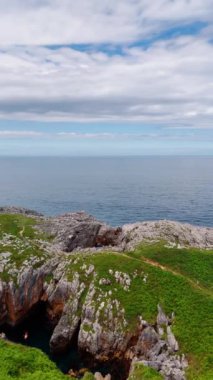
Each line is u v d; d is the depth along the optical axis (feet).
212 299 216.95
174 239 310.65
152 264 264.72
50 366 171.42
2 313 242.99
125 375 201.98
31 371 164.86
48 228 320.50
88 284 236.02
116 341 205.16
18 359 168.45
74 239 320.91
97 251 288.71
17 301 243.81
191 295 220.02
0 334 230.89
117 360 204.64
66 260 262.06
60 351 219.82
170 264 266.98
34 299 249.75
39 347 225.15
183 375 172.65
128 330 205.67
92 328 211.61
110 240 334.65
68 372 203.41
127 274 236.02
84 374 188.24
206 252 288.51
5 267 253.44
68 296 239.30
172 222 337.52
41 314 255.70
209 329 191.93
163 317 206.59
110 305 217.97
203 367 171.83
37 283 252.42
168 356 187.73
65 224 329.93
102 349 206.80
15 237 290.35
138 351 199.31
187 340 189.67
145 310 211.00
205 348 181.27
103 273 238.07
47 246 286.66
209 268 266.57
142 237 310.65
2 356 169.48
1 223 311.88
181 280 234.79
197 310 207.51
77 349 221.05
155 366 179.11
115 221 620.49
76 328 221.66
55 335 221.05
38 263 259.19
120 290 226.79
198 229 337.72
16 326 245.04
